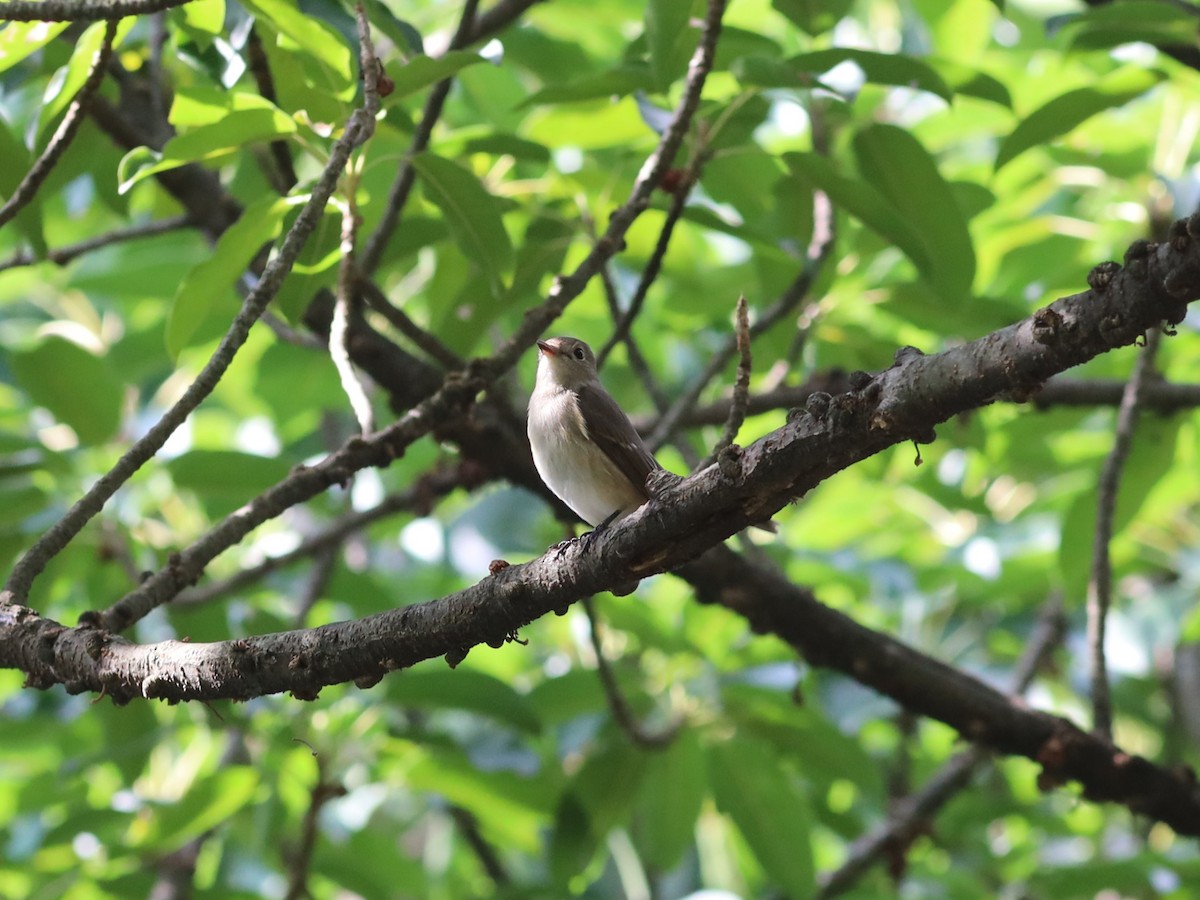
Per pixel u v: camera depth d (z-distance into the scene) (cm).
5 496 981
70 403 1066
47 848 1069
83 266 1364
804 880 1004
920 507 1338
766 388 1072
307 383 1288
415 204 1030
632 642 1175
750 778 1012
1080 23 879
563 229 980
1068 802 1381
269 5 709
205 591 1066
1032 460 1273
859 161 896
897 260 1217
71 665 606
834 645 962
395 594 1320
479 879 1445
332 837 1289
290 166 861
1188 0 917
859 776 1021
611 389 1379
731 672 1043
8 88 938
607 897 1323
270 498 710
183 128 1030
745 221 1054
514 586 541
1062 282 1134
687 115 788
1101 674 916
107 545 1022
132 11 646
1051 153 1117
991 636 1399
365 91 673
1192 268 381
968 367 431
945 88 798
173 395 1434
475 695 983
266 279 650
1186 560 1286
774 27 1391
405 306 1351
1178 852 1127
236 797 995
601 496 873
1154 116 1171
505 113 1133
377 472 1474
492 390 877
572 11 1191
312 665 558
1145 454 1054
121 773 1107
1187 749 1416
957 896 1172
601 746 1035
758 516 502
